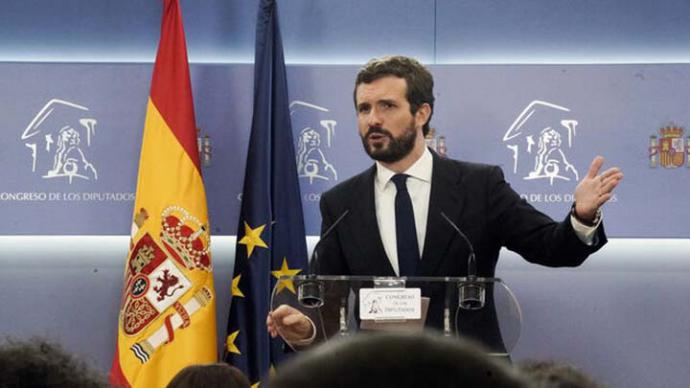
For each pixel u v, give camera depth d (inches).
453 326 142.2
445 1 251.6
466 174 178.1
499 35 251.8
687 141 243.9
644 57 251.0
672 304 243.4
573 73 246.1
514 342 143.5
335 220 177.3
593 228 158.1
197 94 247.8
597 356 242.5
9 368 53.6
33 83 246.7
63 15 251.8
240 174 246.5
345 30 252.1
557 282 244.4
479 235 173.9
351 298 142.0
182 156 235.0
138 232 232.2
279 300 143.6
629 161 244.5
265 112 238.4
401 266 172.6
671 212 243.0
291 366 42.3
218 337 243.3
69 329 243.4
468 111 245.1
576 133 245.0
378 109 177.8
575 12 251.4
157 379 226.5
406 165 177.9
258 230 234.4
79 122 246.1
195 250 231.3
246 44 251.9
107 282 245.4
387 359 41.6
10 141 245.4
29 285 244.4
